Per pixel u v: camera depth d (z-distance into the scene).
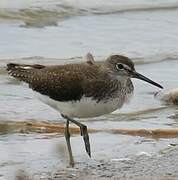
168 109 16.78
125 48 21.81
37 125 14.89
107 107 13.32
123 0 26.50
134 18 24.98
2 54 20.61
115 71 13.29
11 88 17.86
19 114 15.95
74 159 13.16
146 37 23.00
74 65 13.53
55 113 16.14
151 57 21.00
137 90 18.02
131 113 16.31
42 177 12.14
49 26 23.64
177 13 25.70
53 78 13.30
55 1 25.20
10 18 23.91
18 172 12.30
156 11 25.83
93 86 13.09
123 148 13.78
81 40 22.38
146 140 14.31
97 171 12.41
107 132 14.71
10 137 14.33
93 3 25.70
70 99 13.16
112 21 24.59
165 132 14.57
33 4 24.78
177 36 23.22
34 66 13.90
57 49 21.36
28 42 21.88
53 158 13.16
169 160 12.94
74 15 24.88
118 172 12.28
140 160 12.98
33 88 13.64
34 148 13.71
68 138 13.38
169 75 19.34
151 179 11.82
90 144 13.98
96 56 20.89
